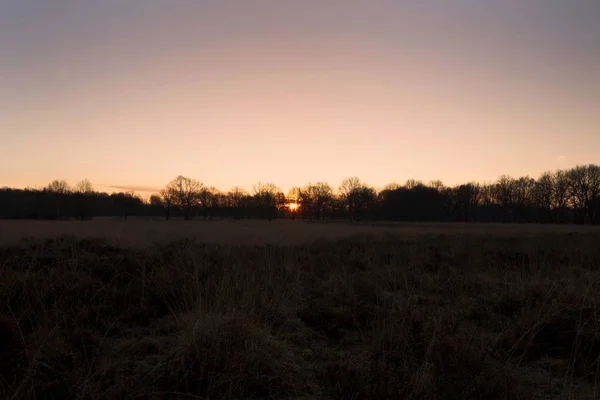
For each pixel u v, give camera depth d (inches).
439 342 166.2
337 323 217.6
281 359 167.6
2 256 346.0
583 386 156.3
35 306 206.7
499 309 246.1
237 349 158.6
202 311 189.5
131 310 225.5
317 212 4525.1
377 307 231.9
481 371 152.3
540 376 166.6
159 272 277.1
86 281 252.2
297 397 145.9
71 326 193.8
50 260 326.3
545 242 740.7
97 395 134.3
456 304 245.4
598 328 194.7
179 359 155.2
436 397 137.3
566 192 3390.7
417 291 286.8
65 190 3403.1
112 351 175.3
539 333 200.1
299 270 318.7
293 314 233.9
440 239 847.1
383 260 434.3
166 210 4183.1
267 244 577.9
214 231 961.5
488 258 455.2
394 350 172.2
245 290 231.0
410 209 3853.3
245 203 4505.4
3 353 151.9
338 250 537.3
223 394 142.4
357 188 4252.0
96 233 764.6
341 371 154.3
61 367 154.3
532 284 280.2
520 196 3831.2
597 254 490.3
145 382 147.6
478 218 4190.5
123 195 4192.9
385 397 135.6
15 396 127.6
